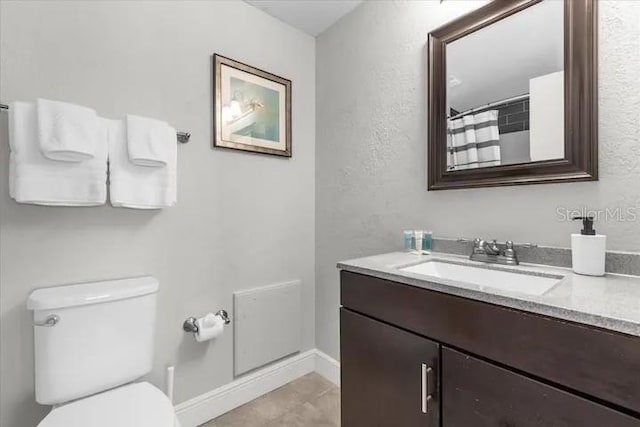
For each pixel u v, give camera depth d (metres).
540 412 0.66
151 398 1.00
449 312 0.82
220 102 1.57
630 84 0.90
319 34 1.99
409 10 1.49
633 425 0.54
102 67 1.25
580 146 0.97
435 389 0.85
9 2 1.08
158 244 1.40
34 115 1.04
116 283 1.23
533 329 0.67
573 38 0.99
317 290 2.00
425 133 1.42
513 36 1.13
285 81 1.86
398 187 1.54
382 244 1.62
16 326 1.09
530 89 1.09
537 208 1.08
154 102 1.38
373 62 1.65
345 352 1.13
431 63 1.36
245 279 1.69
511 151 1.14
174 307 1.44
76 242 1.20
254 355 1.70
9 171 1.05
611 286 0.78
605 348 0.58
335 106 1.88
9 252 1.08
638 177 0.89
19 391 1.09
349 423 1.12
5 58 1.07
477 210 1.24
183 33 1.47
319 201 2.00
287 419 1.53
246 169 1.70
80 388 1.06
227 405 1.59
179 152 1.46
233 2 1.65
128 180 1.22
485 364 0.74
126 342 1.16
